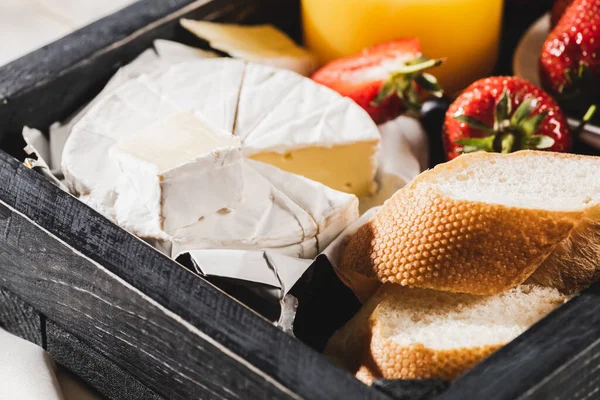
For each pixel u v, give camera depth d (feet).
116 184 1.27
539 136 1.29
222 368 1.09
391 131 1.41
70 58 1.39
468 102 1.33
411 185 1.17
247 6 1.55
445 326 1.13
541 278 1.18
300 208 1.24
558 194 1.16
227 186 1.23
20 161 1.28
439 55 1.48
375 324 1.13
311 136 1.32
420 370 1.09
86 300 1.19
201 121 1.26
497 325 1.13
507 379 1.03
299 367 1.05
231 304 1.10
